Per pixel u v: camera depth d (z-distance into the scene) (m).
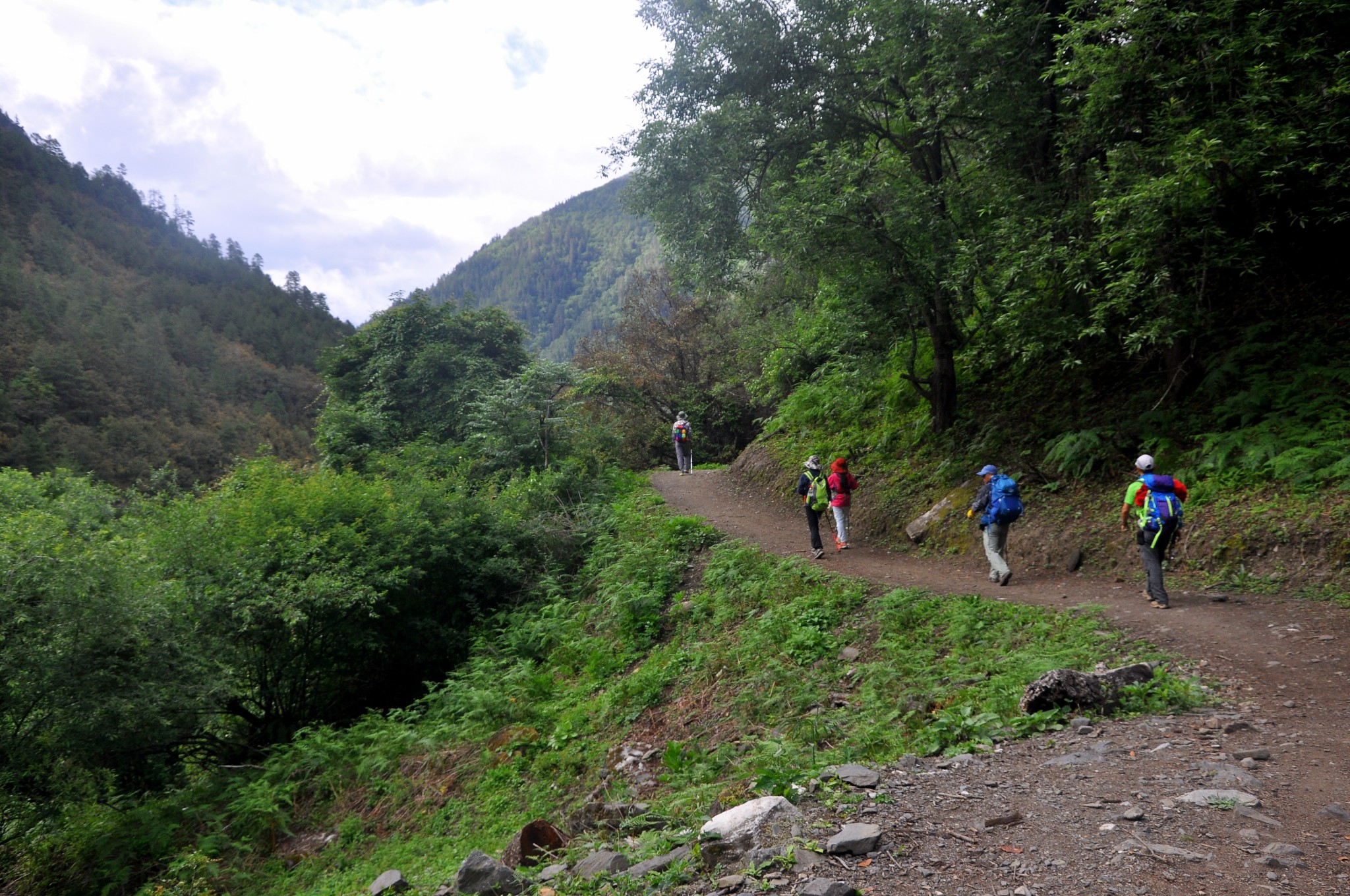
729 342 33.97
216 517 13.15
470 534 15.94
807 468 12.71
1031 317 11.46
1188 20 9.61
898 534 13.31
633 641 12.07
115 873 9.48
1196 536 8.94
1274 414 9.56
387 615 14.10
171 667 10.86
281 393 135.38
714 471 24.25
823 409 18.91
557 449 21.23
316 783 10.74
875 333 13.68
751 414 34.59
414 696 14.42
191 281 168.50
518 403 21.14
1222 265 10.03
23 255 137.38
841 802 3.88
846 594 10.14
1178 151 9.18
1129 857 3.03
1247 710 5.12
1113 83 10.26
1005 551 10.44
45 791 10.16
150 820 10.45
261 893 8.77
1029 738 5.05
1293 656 6.07
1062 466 11.20
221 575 12.27
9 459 75.56
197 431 102.94
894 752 5.63
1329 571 7.52
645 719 9.41
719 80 14.91
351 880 8.16
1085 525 10.35
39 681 9.51
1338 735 4.49
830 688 8.13
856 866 3.12
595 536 16.97
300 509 13.62
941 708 6.45
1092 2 11.68
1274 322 10.70
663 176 15.12
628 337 37.22
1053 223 11.32
